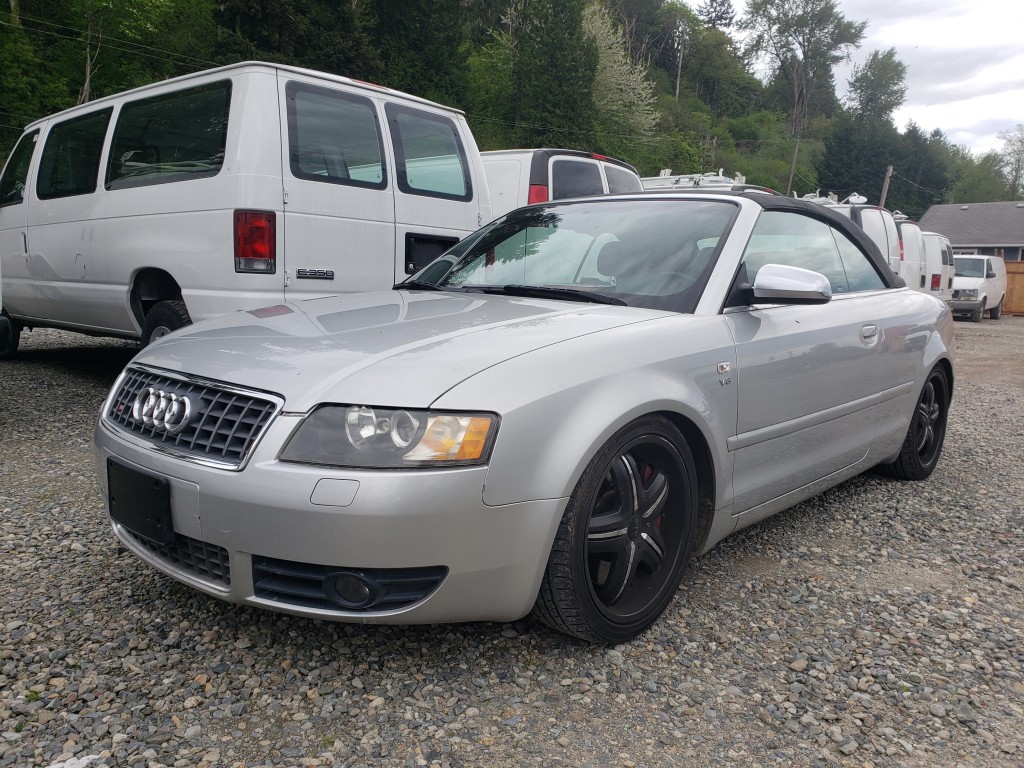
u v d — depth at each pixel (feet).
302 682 7.27
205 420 7.37
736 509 9.48
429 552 6.68
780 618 9.05
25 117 89.81
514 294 10.32
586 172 27.84
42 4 95.96
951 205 188.85
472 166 19.63
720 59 319.88
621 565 8.05
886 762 6.55
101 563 9.75
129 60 101.86
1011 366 36.24
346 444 6.68
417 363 7.20
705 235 10.23
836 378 11.06
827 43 319.47
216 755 6.24
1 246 21.84
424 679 7.40
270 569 6.89
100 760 6.11
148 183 16.72
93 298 18.54
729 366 9.02
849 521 12.57
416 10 138.10
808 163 289.33
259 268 15.05
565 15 153.69
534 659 7.84
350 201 16.51
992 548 11.66
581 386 7.45
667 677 7.66
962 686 7.76
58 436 15.69
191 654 7.68
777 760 6.52
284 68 15.64
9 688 7.01
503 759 6.35
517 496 6.95
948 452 17.85
